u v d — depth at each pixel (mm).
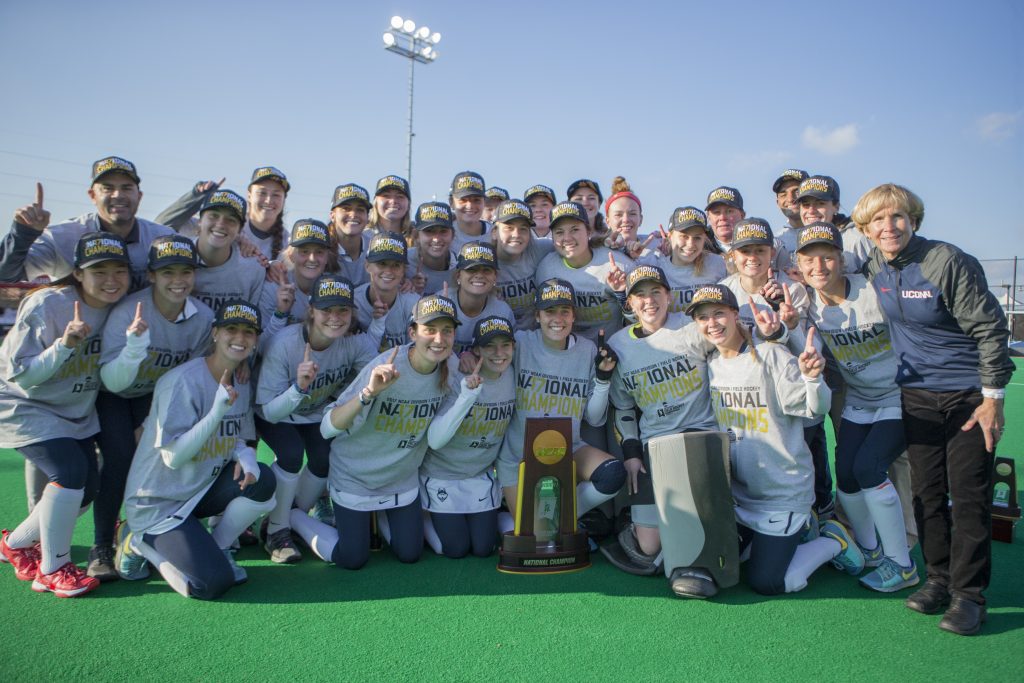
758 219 4555
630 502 4418
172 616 3430
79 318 3564
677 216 5027
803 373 3732
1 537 4238
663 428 4508
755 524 3938
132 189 4297
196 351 4273
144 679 2812
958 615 3318
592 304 5195
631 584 3953
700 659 3023
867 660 3029
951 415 3461
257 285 4820
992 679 2865
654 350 4461
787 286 4656
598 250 5277
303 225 4730
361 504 4234
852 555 4070
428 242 5148
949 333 3477
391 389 4133
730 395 4098
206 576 3586
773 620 3447
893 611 3570
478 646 3127
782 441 3934
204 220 4418
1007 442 7777
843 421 4285
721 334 4066
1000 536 4625
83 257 3703
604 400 4613
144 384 4168
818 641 3213
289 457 4395
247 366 4105
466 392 4090
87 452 4031
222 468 3977
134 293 4102
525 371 4680
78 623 3334
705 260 5215
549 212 6801
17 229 3871
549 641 3188
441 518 4492
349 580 3986
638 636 3252
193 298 4305
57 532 3656
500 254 5457
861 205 3693
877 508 3906
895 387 4074
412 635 3242
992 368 3236
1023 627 3363
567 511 4254
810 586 3932
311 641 3166
